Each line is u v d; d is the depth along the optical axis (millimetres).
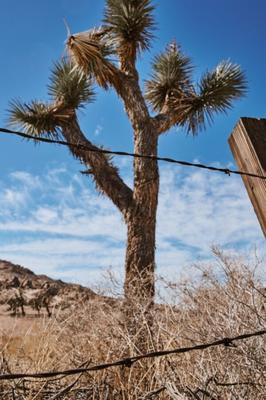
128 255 6641
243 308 2996
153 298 4043
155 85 8820
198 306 3369
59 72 8305
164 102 8773
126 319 3984
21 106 8000
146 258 6578
